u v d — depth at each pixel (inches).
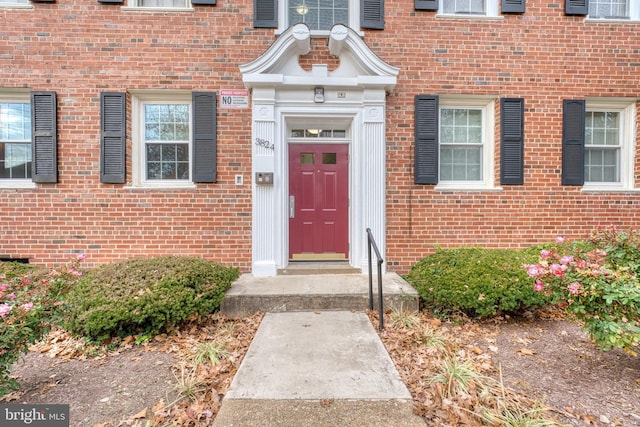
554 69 200.8
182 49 192.1
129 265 154.3
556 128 201.5
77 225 190.4
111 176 189.6
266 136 188.7
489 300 137.8
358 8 196.5
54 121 187.3
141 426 81.2
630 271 109.2
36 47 187.5
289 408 82.7
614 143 211.2
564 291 105.0
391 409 82.6
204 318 140.7
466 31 198.5
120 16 189.8
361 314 147.0
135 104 196.1
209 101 192.4
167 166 201.2
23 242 189.3
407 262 199.3
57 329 137.0
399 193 198.5
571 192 202.8
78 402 91.8
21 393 96.1
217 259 194.5
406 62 197.5
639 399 91.9
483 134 207.9
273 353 111.0
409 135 198.7
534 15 199.3
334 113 192.9
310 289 160.4
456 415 80.3
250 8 193.9
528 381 100.4
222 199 194.2
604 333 99.7
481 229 201.2
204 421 81.4
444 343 121.7
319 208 206.1
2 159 194.4
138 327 130.3
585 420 82.6
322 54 193.9
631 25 202.1
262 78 182.2
